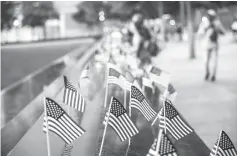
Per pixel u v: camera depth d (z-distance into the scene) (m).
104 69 13.24
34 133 5.85
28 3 69.25
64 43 45.69
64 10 94.44
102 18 91.25
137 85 5.10
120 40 23.56
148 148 5.02
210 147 5.62
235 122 7.00
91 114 6.90
